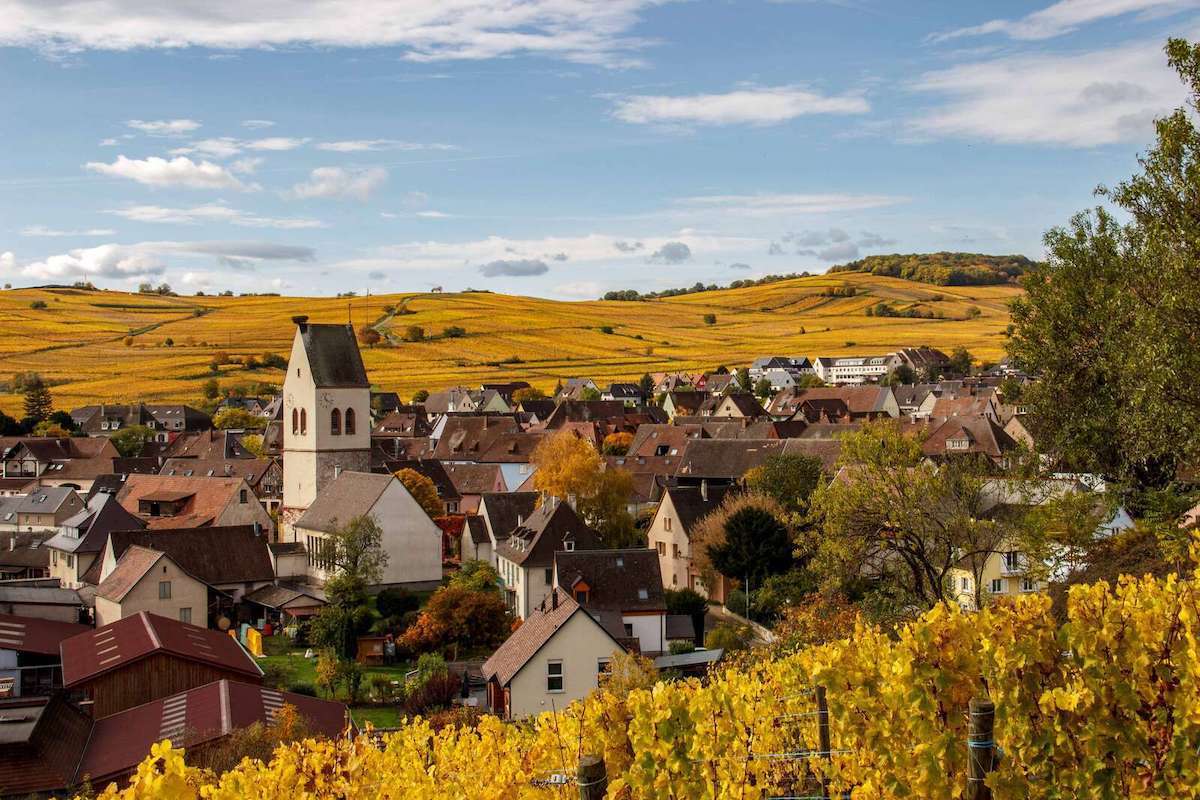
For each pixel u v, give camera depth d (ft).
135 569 264.52
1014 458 186.60
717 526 281.13
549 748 63.31
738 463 402.72
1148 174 135.95
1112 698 49.11
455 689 202.49
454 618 250.78
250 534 304.09
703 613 260.83
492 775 64.54
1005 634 50.96
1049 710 49.16
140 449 621.72
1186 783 48.19
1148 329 133.69
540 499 342.44
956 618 51.85
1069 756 49.08
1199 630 50.11
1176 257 129.29
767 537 264.11
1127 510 176.04
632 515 370.73
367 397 362.94
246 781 61.00
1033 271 187.73
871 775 52.29
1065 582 168.25
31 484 520.01
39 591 272.10
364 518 301.43
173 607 261.03
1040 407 183.62
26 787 124.98
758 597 255.70
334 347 362.33
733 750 57.06
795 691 66.69
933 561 194.18
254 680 182.39
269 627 277.85
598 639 185.26
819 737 56.90
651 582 245.65
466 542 346.33
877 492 183.42
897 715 51.34
